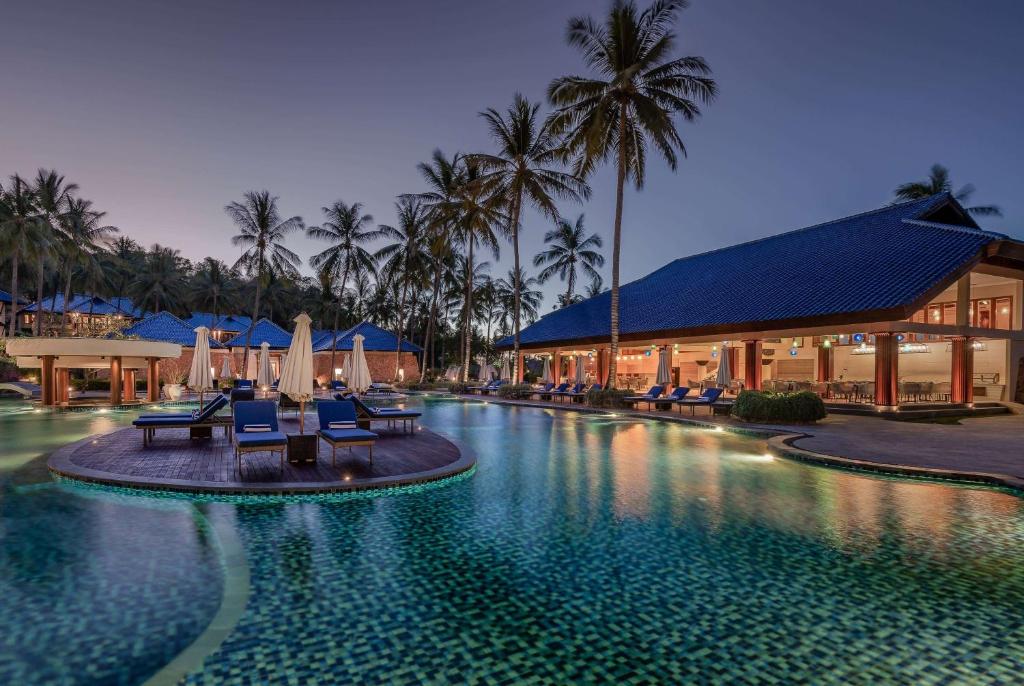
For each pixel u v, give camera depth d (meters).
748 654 3.46
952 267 17.70
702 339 24.28
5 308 53.09
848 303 18.66
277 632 3.66
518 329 29.62
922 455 10.38
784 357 29.66
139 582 4.46
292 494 7.39
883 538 5.80
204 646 3.46
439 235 36.34
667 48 20.83
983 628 3.83
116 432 13.02
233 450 10.42
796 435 13.25
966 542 5.69
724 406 19.11
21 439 12.52
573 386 28.25
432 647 3.50
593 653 3.46
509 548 5.45
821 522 6.38
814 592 4.43
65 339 20.88
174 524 6.11
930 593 4.42
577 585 4.54
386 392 34.19
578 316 35.69
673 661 3.37
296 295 68.62
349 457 9.84
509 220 33.28
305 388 10.02
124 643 3.48
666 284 32.16
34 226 36.38
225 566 4.85
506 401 25.73
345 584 4.49
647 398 21.55
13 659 3.27
